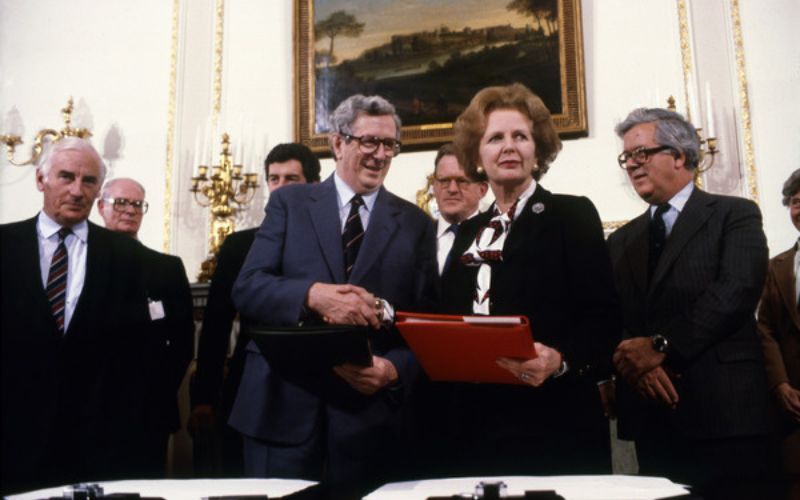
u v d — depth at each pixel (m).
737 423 2.63
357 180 2.46
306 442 2.19
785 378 3.62
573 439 1.94
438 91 5.41
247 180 5.29
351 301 2.09
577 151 5.20
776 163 4.88
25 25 6.35
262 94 5.81
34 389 2.59
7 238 2.81
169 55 6.03
